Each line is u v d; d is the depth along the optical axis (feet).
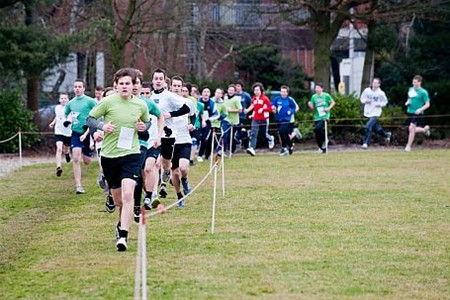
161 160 55.06
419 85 101.91
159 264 36.17
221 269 35.01
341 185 65.10
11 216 52.42
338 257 37.22
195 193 60.34
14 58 108.47
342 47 189.78
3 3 113.09
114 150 39.24
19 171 83.41
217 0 137.28
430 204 54.13
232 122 95.81
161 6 127.75
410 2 121.60
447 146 114.52
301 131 116.47
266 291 31.37
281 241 40.98
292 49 187.21
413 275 33.96
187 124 54.08
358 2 123.75
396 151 103.24
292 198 57.31
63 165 89.76
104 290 32.04
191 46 157.69
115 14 120.37
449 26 143.74
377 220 47.52
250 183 66.90
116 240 41.63
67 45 111.55
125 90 39.24
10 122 110.93
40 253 39.65
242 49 156.15
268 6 144.05
